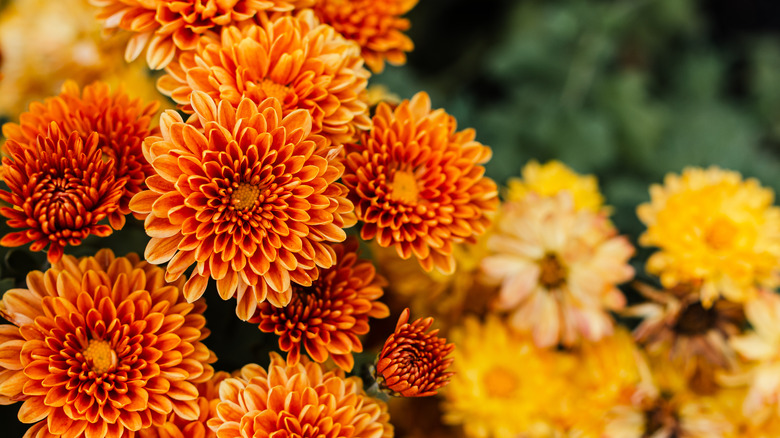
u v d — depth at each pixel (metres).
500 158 0.70
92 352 0.38
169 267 0.37
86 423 0.38
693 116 0.84
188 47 0.40
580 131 0.73
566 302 0.49
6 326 0.38
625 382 0.48
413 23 0.97
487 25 1.03
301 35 0.40
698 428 0.48
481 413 0.49
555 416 0.49
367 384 0.40
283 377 0.39
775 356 0.47
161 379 0.38
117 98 0.41
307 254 0.38
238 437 0.38
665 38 0.97
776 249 0.48
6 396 0.38
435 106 0.62
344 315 0.40
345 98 0.40
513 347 0.50
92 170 0.38
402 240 0.40
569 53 0.83
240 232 0.38
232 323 0.41
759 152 0.84
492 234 0.49
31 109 0.40
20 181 0.38
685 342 0.48
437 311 0.49
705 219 0.48
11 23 0.54
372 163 0.40
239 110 0.38
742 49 1.09
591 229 0.49
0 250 0.41
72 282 0.38
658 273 0.49
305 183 0.38
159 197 0.37
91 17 0.53
